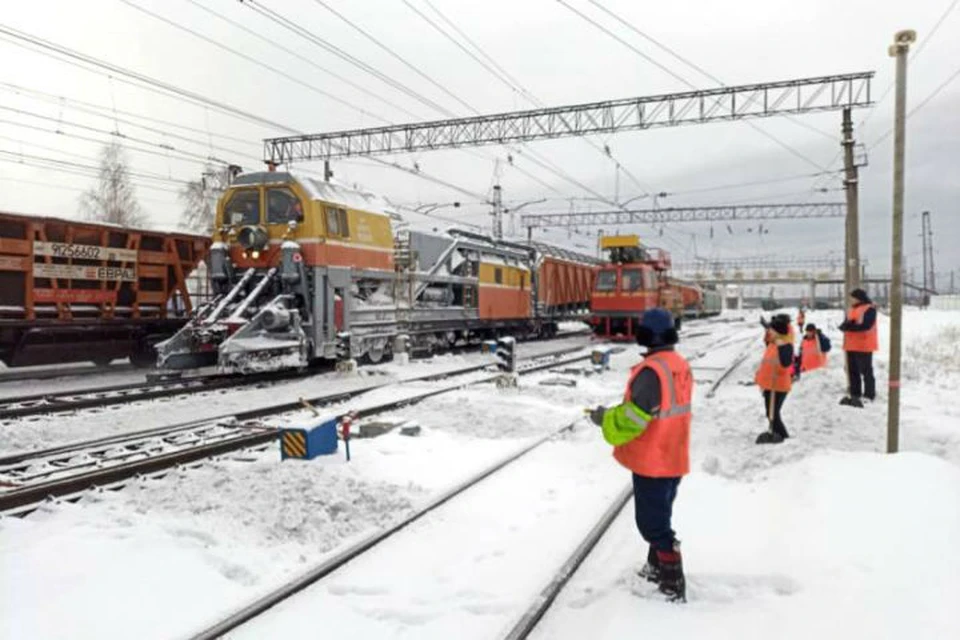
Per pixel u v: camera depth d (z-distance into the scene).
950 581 3.81
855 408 10.19
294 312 14.53
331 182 16.95
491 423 9.65
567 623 3.85
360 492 6.08
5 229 14.67
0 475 6.85
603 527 5.30
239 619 3.86
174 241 18.70
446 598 4.21
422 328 19.97
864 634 3.36
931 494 5.20
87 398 11.53
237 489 5.98
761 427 9.09
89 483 6.43
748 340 31.08
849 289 17.42
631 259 28.70
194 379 14.39
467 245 23.27
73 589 4.16
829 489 5.73
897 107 6.53
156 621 3.84
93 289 16.59
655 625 3.70
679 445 4.11
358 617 4.00
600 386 14.65
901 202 6.64
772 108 22.27
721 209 46.97
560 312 33.22
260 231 15.23
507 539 5.23
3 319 14.73
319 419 7.56
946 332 25.50
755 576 4.22
